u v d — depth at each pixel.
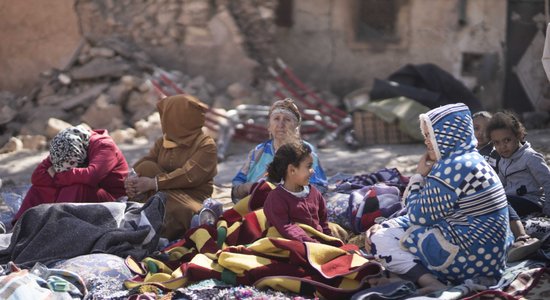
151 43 13.12
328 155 10.12
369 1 12.98
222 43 12.93
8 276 4.51
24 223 5.29
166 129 6.27
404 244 4.64
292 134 5.98
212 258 4.93
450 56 12.84
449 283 4.62
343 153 10.22
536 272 4.68
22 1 13.27
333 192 6.28
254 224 5.23
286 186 5.03
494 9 12.68
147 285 4.67
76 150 5.99
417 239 4.61
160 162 6.32
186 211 6.02
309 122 11.59
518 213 5.74
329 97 12.87
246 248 4.80
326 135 11.24
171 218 5.99
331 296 4.53
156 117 11.87
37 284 4.55
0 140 11.87
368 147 10.54
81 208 5.38
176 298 4.54
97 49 12.84
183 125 6.18
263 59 13.16
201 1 12.91
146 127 11.59
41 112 12.23
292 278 4.56
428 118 4.53
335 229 5.49
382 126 10.59
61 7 13.16
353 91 13.16
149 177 6.20
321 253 4.71
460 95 11.20
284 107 5.98
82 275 4.86
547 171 5.64
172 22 13.04
